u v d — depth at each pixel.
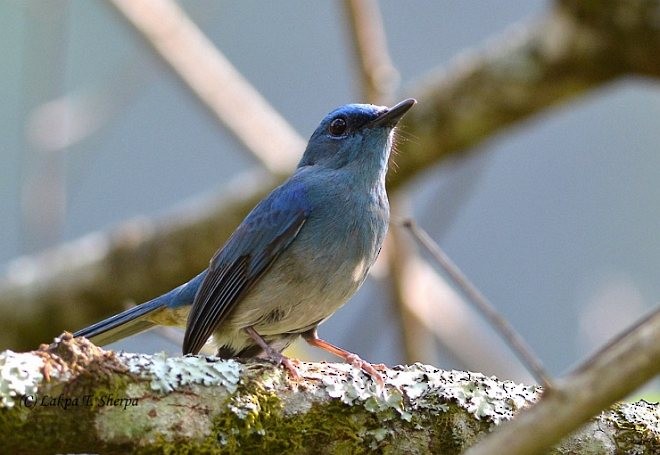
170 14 13.57
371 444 7.30
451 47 20.84
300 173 9.94
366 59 12.30
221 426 6.98
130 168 20.77
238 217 12.83
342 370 7.55
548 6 12.65
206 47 13.71
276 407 7.18
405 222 6.85
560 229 19.95
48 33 14.38
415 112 12.53
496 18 20.95
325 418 7.26
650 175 20.11
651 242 19.64
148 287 12.96
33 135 13.53
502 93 12.47
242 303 9.61
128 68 14.74
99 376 6.75
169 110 21.22
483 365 13.02
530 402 7.56
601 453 7.38
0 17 19.30
